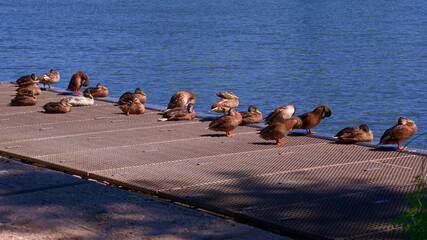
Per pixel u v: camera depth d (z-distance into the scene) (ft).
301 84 116.16
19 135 42.27
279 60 155.84
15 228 22.29
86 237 21.40
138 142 40.06
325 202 26.71
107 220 23.15
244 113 47.42
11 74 129.70
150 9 453.58
